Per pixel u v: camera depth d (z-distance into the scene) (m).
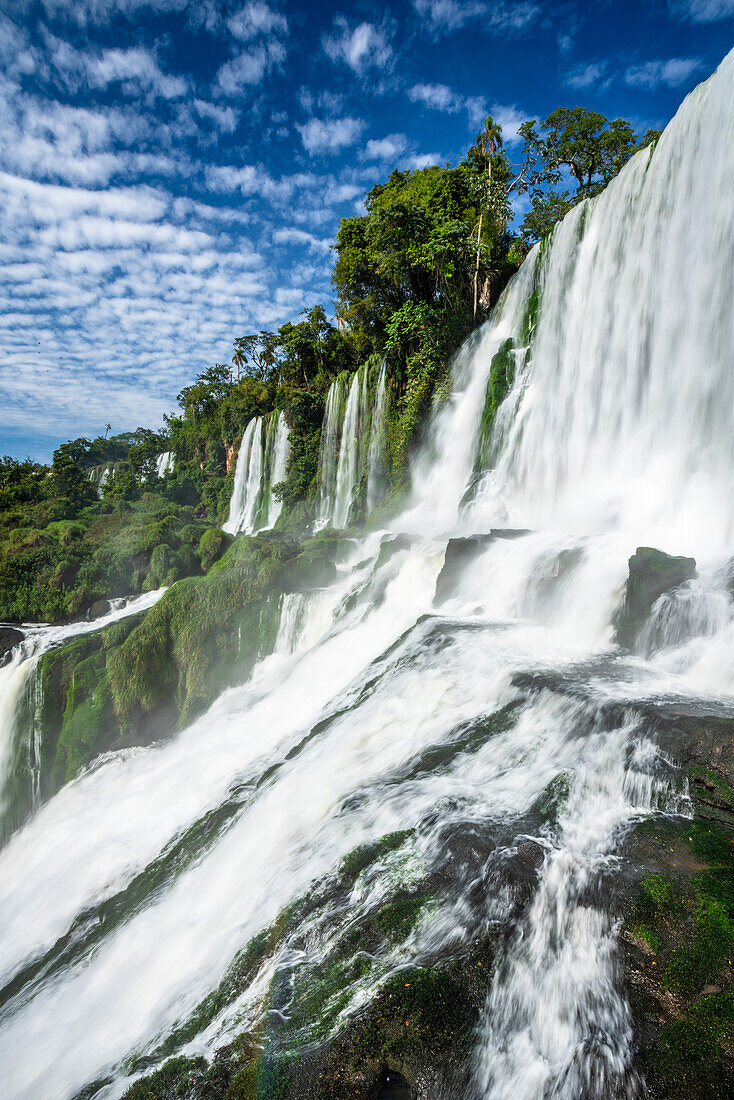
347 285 42.53
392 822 6.84
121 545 31.50
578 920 4.87
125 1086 4.96
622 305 19.98
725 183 16.19
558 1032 4.25
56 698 20.53
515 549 14.50
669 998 4.18
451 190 37.16
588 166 40.91
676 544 13.63
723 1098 3.55
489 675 9.39
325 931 5.63
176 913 8.02
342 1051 4.35
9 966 9.06
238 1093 4.38
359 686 11.80
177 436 75.31
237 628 19.08
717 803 5.90
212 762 12.50
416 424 31.22
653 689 7.98
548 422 22.42
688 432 16.72
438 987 4.60
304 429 44.69
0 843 20.75
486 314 34.56
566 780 6.65
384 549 18.62
